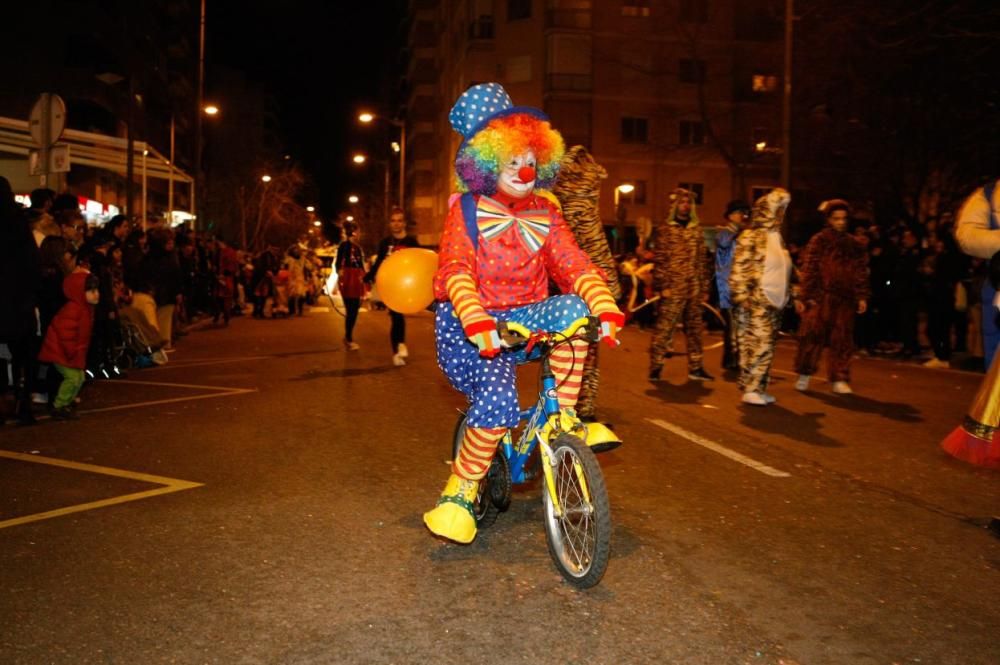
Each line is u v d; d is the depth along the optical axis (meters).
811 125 29.58
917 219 26.97
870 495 5.93
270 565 4.53
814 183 34.47
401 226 12.23
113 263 12.81
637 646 3.64
